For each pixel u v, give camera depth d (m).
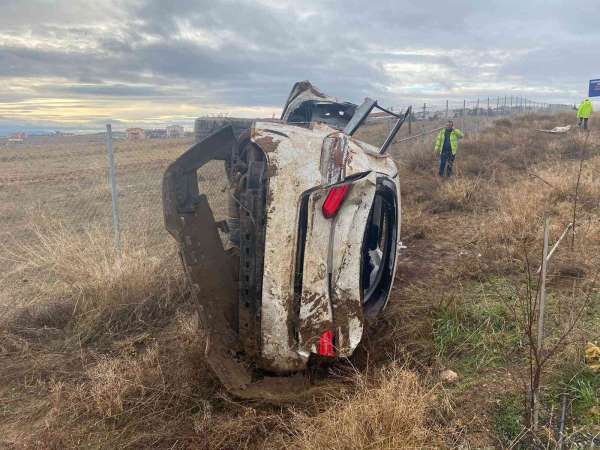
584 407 2.91
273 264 3.05
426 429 2.73
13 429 3.29
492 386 3.26
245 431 3.01
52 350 4.37
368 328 3.89
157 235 7.17
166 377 3.66
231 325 3.38
